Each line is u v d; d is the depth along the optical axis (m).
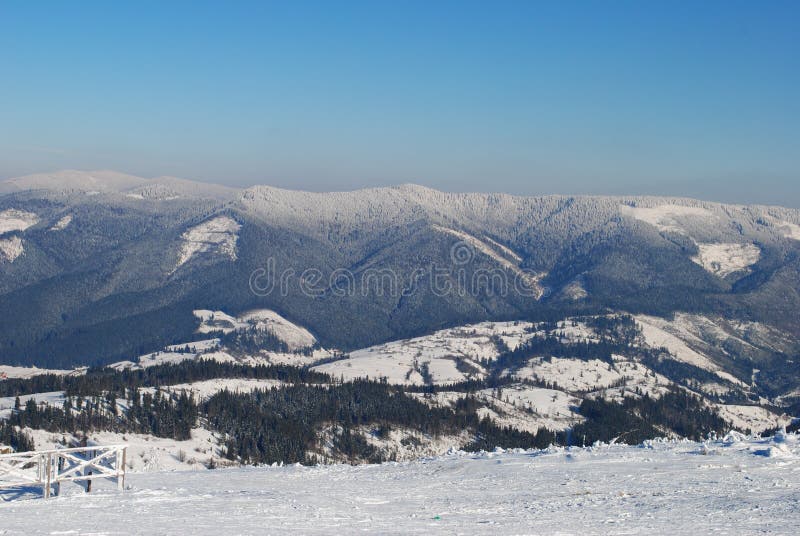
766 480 40.16
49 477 41.44
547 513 34.53
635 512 33.97
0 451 47.38
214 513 35.41
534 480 43.91
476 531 30.67
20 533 30.05
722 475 42.03
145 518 34.03
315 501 39.06
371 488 43.88
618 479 42.47
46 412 153.00
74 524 32.28
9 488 43.47
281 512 35.75
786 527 30.14
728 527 30.36
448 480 46.00
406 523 32.78
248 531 30.86
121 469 44.06
